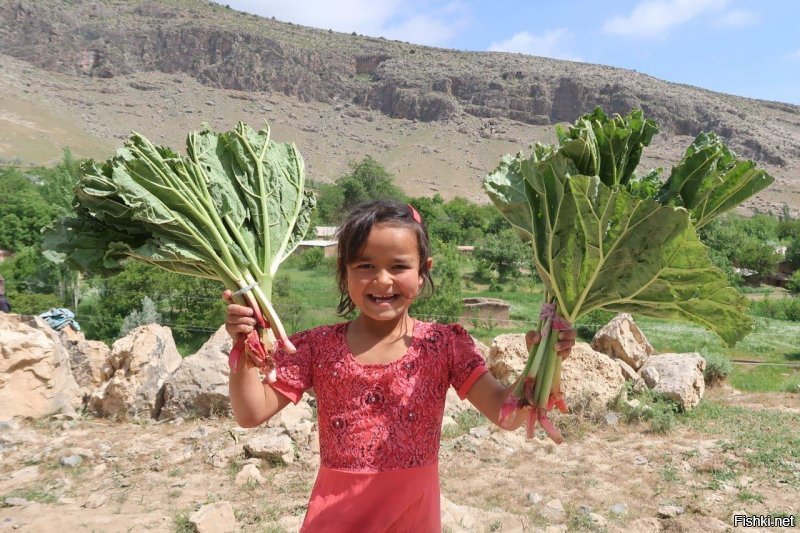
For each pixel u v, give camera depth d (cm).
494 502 618
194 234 249
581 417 884
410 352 230
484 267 4747
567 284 233
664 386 990
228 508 546
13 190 5584
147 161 249
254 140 286
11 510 566
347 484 220
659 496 638
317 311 2478
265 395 232
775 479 685
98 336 2173
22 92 19262
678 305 230
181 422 865
